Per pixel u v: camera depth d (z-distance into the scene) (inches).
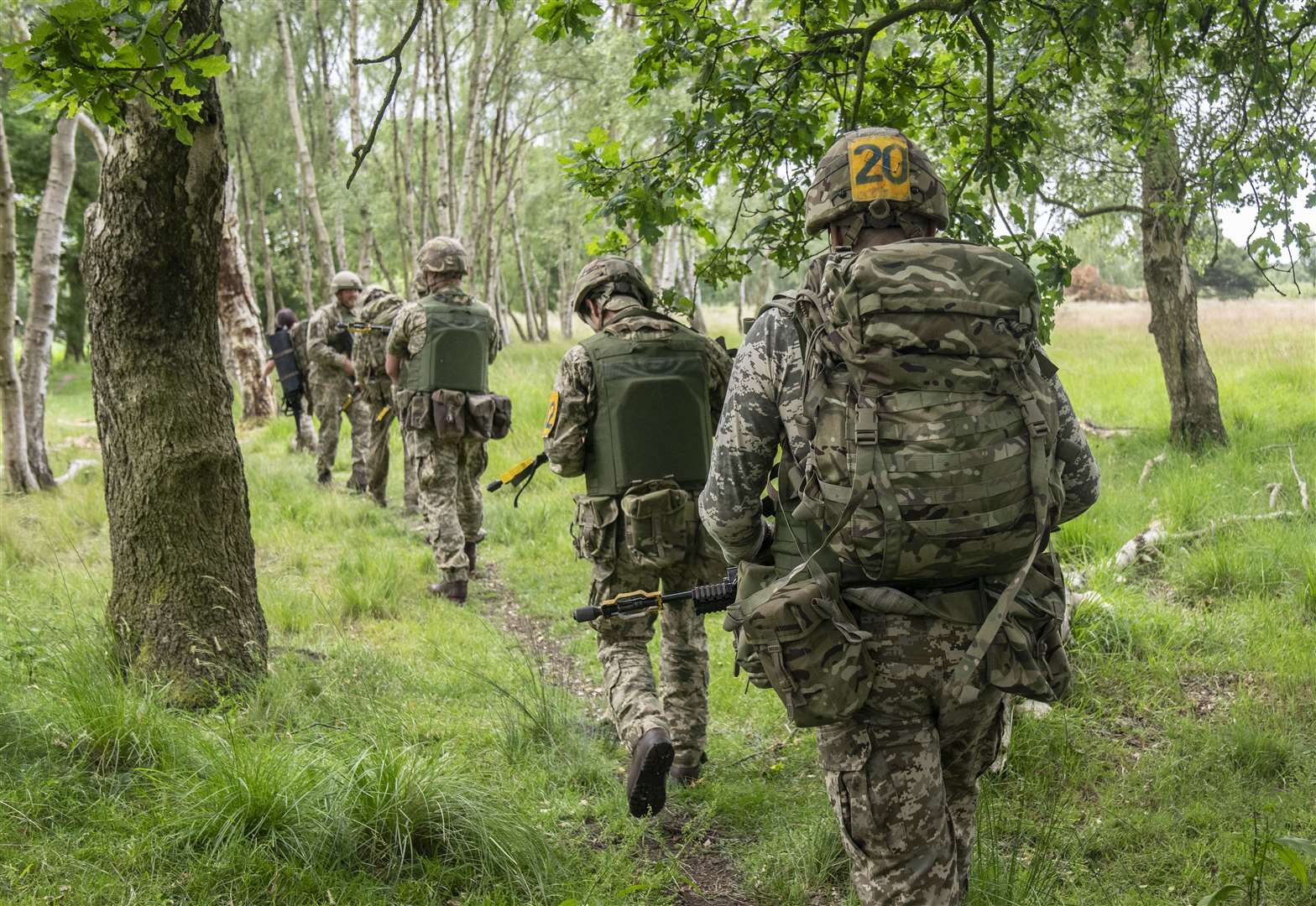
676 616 138.9
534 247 1408.7
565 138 879.1
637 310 138.3
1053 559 87.4
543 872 112.2
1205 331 626.2
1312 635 182.7
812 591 81.8
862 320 78.0
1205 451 327.3
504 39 831.7
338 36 1000.9
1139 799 133.8
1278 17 175.6
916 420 77.1
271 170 1071.6
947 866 82.7
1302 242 175.8
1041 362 83.2
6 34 353.4
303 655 180.7
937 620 81.6
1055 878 114.1
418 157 1205.1
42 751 122.2
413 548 281.7
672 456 132.7
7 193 335.0
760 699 172.7
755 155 172.4
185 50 103.6
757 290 1261.1
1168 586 219.8
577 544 138.3
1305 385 425.4
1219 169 183.9
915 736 83.2
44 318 362.3
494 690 170.1
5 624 174.9
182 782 116.0
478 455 249.3
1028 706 153.9
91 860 104.0
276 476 366.0
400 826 111.8
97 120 105.7
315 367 360.5
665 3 158.9
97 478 391.2
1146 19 157.3
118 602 153.9
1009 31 173.8
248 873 102.4
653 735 121.2
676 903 113.3
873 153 86.6
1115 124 194.9
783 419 83.2
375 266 1384.1
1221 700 163.8
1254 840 112.1
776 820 130.6
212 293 152.9
